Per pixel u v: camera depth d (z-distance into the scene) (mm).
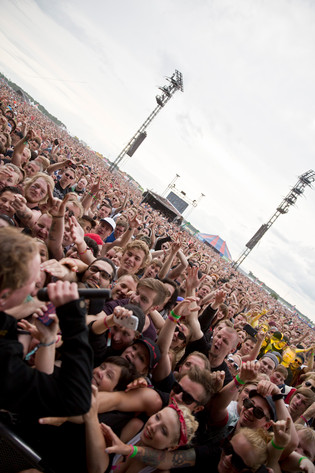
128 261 3846
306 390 3586
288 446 2402
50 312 1301
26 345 1580
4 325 1083
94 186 5938
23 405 1000
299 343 9852
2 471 1494
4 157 5453
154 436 1793
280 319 16359
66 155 12875
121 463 1787
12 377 977
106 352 2273
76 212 4258
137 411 2039
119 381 2008
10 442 1459
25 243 1017
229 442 2051
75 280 2115
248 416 2451
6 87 36875
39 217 3545
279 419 2408
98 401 1745
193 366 2320
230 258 56844
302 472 2373
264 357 4367
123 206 9172
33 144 7727
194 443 2268
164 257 6418
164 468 1851
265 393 2480
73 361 1087
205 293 6012
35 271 1043
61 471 1565
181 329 3211
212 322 4914
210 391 2254
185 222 49250
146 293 2787
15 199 3285
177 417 1868
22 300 1052
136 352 2225
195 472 1976
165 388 2559
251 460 1942
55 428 1629
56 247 3027
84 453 1633
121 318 1870
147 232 9086
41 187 3996
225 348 3244
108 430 1752
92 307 2141
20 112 20500
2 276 937
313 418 3697
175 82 38438
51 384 1047
